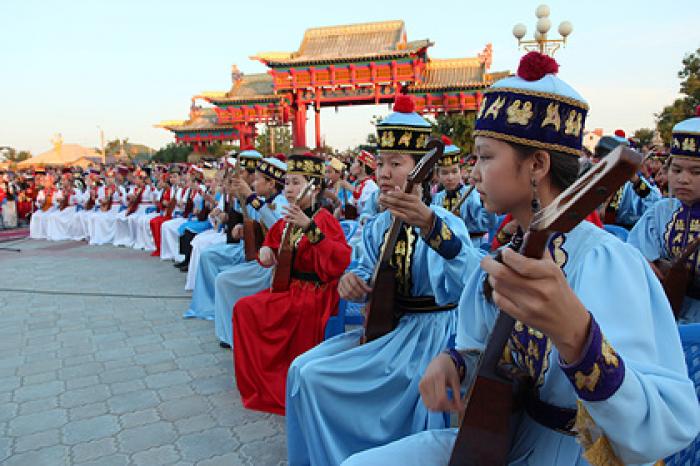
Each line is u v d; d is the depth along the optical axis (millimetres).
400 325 2414
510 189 1217
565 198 840
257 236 4617
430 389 1500
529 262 787
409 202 1957
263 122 33062
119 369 4172
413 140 2432
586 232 1190
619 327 1053
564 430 1207
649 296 1120
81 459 2893
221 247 5613
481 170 1255
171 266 8445
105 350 4605
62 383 3910
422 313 2396
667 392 966
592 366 865
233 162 5535
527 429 1324
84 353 4539
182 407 3500
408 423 2287
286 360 3494
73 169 19438
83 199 12297
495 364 1236
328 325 3434
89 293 6648
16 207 15844
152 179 12070
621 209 5312
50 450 2988
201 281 5574
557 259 1188
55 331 5156
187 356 4438
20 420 3340
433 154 1947
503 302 839
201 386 3828
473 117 23922
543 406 1241
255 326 3479
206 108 37281
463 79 26859
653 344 1056
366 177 9094
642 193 5207
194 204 8250
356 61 26641
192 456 2910
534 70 1180
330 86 27328
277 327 3461
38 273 7992
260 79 33594
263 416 3363
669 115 27500
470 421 1230
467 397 1307
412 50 25469
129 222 10734
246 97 31812
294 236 3504
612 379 875
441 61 27812
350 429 2299
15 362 4340
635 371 949
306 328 3424
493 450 1214
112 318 5582
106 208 11445
